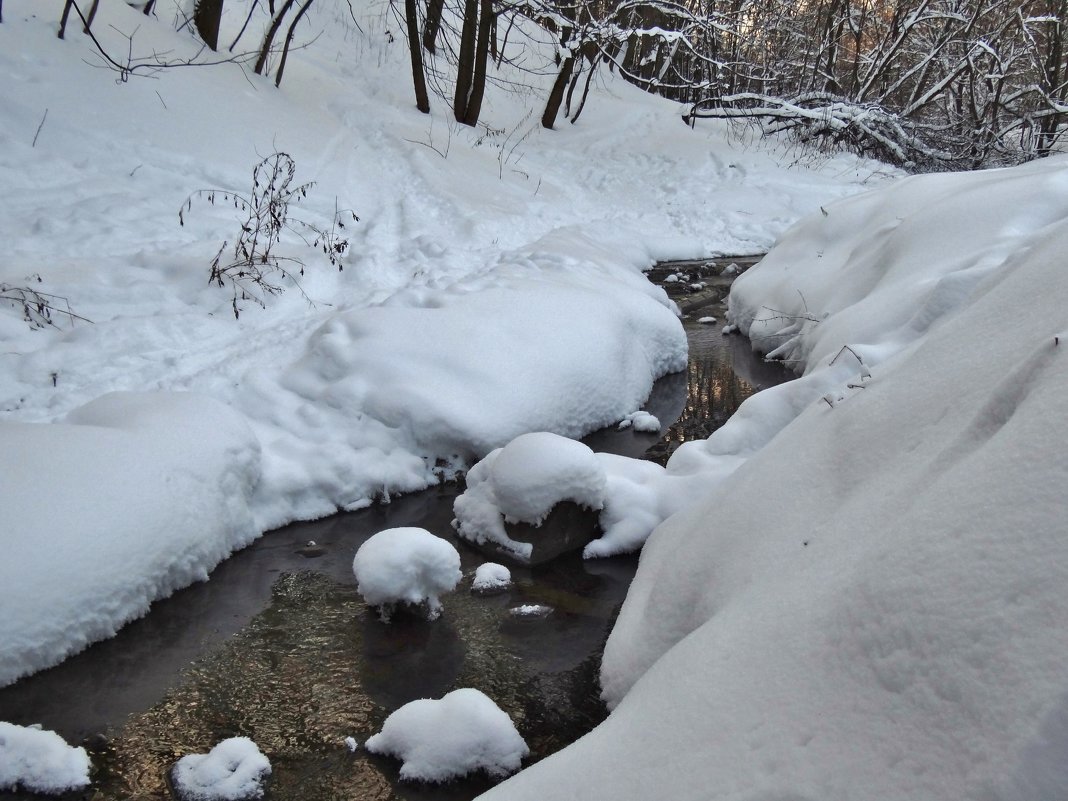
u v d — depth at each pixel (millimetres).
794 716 2240
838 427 3857
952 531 2244
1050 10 21250
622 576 5152
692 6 19297
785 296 9164
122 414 5363
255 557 5234
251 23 15922
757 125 19641
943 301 5742
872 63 20234
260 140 11945
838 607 2400
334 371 6496
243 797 3438
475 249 10555
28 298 7012
